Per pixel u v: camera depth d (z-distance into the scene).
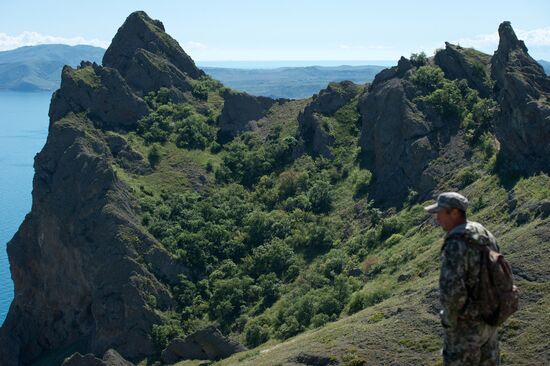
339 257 98.31
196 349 85.31
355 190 118.38
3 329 116.56
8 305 154.00
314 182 125.62
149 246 110.00
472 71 123.44
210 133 152.62
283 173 131.75
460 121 114.19
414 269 79.12
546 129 83.50
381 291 78.12
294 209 119.62
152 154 139.12
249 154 141.25
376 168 118.88
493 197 84.62
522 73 93.19
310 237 109.38
